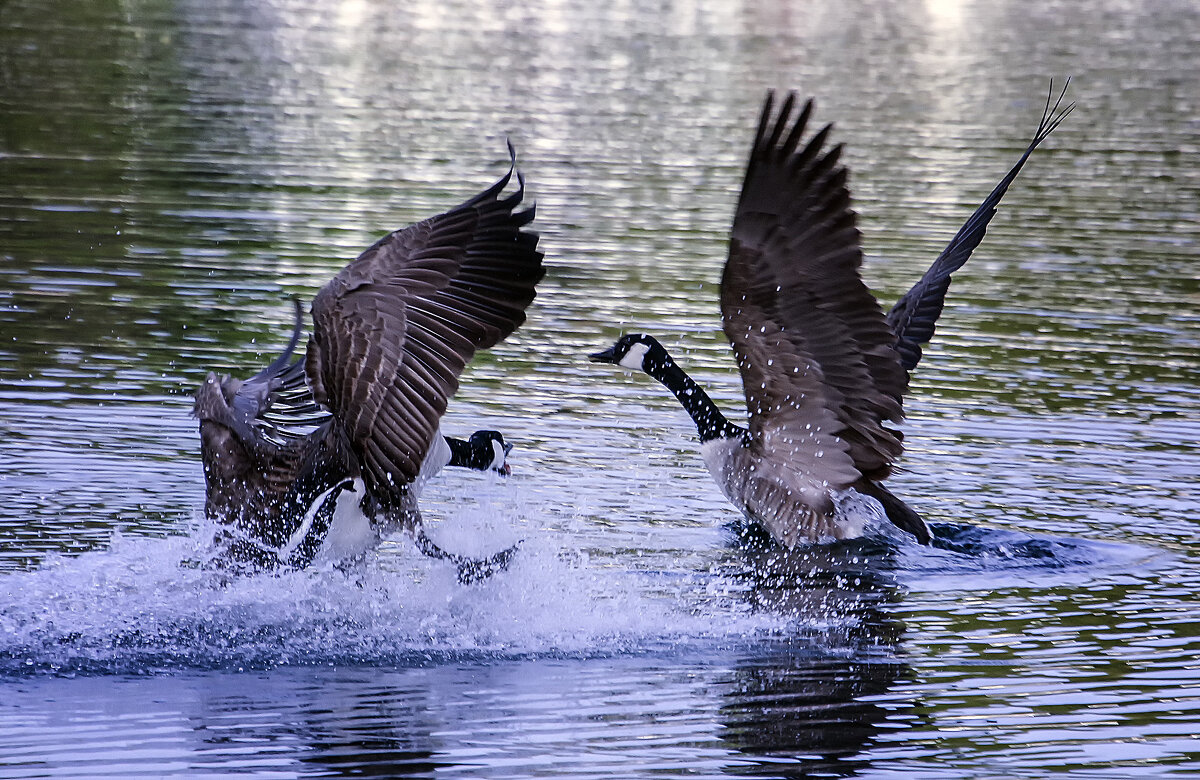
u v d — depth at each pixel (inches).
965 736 335.0
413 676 372.5
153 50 1847.9
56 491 514.0
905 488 548.4
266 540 411.8
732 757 322.0
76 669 372.5
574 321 799.7
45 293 807.7
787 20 2519.7
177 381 660.7
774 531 494.9
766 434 479.2
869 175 1226.0
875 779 311.3
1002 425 632.4
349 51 1948.8
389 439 329.4
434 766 315.6
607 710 350.0
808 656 389.4
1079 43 2229.3
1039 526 507.2
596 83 1739.7
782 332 434.9
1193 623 416.2
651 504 528.4
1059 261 970.1
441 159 1256.8
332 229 989.8
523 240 330.6
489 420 622.5
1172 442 610.9
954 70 1905.8
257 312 787.4
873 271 906.1
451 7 2581.2
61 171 1143.6
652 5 2743.6
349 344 333.4
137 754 319.9
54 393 634.2
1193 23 2561.5
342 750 323.3
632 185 1183.6
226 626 403.5
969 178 1229.7
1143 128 1517.0
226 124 1386.6
